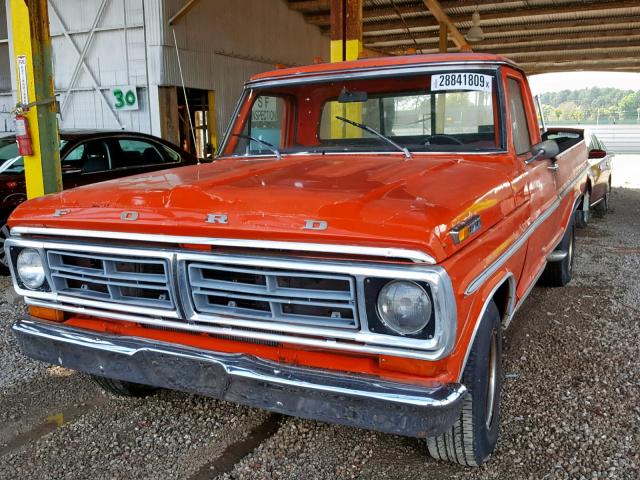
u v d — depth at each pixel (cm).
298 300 222
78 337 270
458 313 213
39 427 319
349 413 217
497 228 266
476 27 1446
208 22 1285
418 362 214
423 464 277
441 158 330
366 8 1545
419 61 349
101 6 1202
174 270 239
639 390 345
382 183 254
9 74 1441
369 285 209
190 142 1340
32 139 518
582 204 791
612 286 563
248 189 250
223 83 1350
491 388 274
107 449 296
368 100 361
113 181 305
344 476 270
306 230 214
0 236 634
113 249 250
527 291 354
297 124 381
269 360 234
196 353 243
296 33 1659
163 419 326
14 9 501
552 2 1456
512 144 332
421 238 201
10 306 532
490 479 263
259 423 321
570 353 402
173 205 245
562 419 313
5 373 388
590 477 262
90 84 1252
